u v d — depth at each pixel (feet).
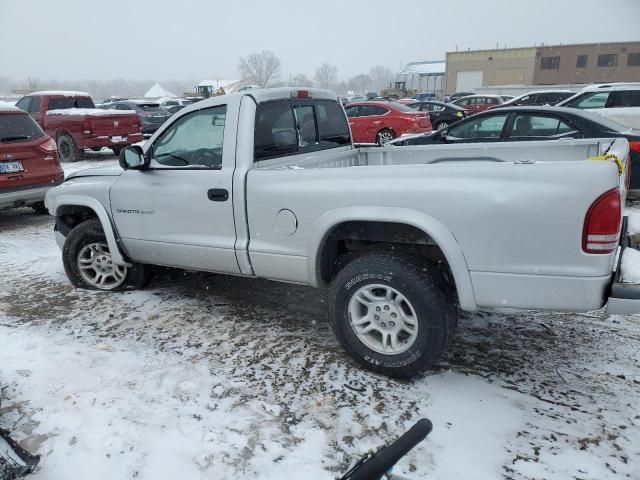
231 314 13.71
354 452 8.41
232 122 11.82
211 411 9.48
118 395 9.97
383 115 47.60
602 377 10.37
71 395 9.98
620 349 11.44
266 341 12.15
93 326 13.07
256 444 8.61
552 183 8.56
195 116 12.51
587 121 23.47
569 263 8.64
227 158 11.88
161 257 13.71
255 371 10.82
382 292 10.41
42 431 8.96
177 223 12.92
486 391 9.98
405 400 9.75
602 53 179.93
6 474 7.85
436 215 9.40
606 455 8.25
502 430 8.86
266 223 11.41
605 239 8.41
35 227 24.18
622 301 8.52
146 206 13.37
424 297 9.65
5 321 13.43
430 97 139.95
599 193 8.31
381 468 4.68
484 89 130.11
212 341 12.17
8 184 22.72
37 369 10.95
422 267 9.82
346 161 15.25
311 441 8.68
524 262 8.93
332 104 15.15
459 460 8.18
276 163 12.44
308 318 13.43
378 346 10.43
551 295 8.87
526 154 14.35
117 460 8.29
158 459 8.30
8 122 23.11
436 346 9.80
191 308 14.12
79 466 8.18
